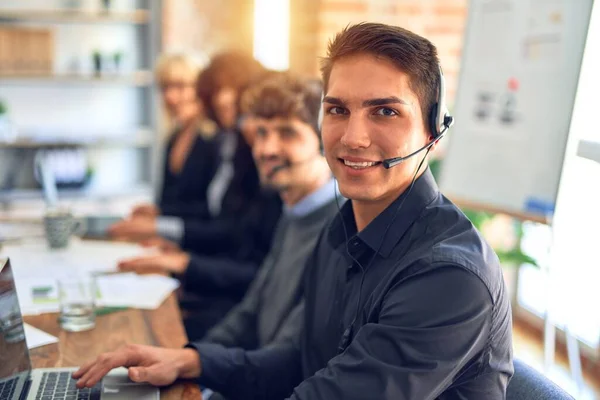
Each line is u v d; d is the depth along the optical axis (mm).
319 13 3391
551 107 2172
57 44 4289
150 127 4543
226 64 2477
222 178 2559
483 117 2451
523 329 3156
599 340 2662
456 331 878
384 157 985
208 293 2096
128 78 4301
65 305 1411
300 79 1634
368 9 3418
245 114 2002
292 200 1630
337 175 1030
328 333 1162
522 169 2275
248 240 2021
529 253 3086
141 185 4621
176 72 2918
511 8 2334
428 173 1067
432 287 901
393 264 1027
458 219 1008
